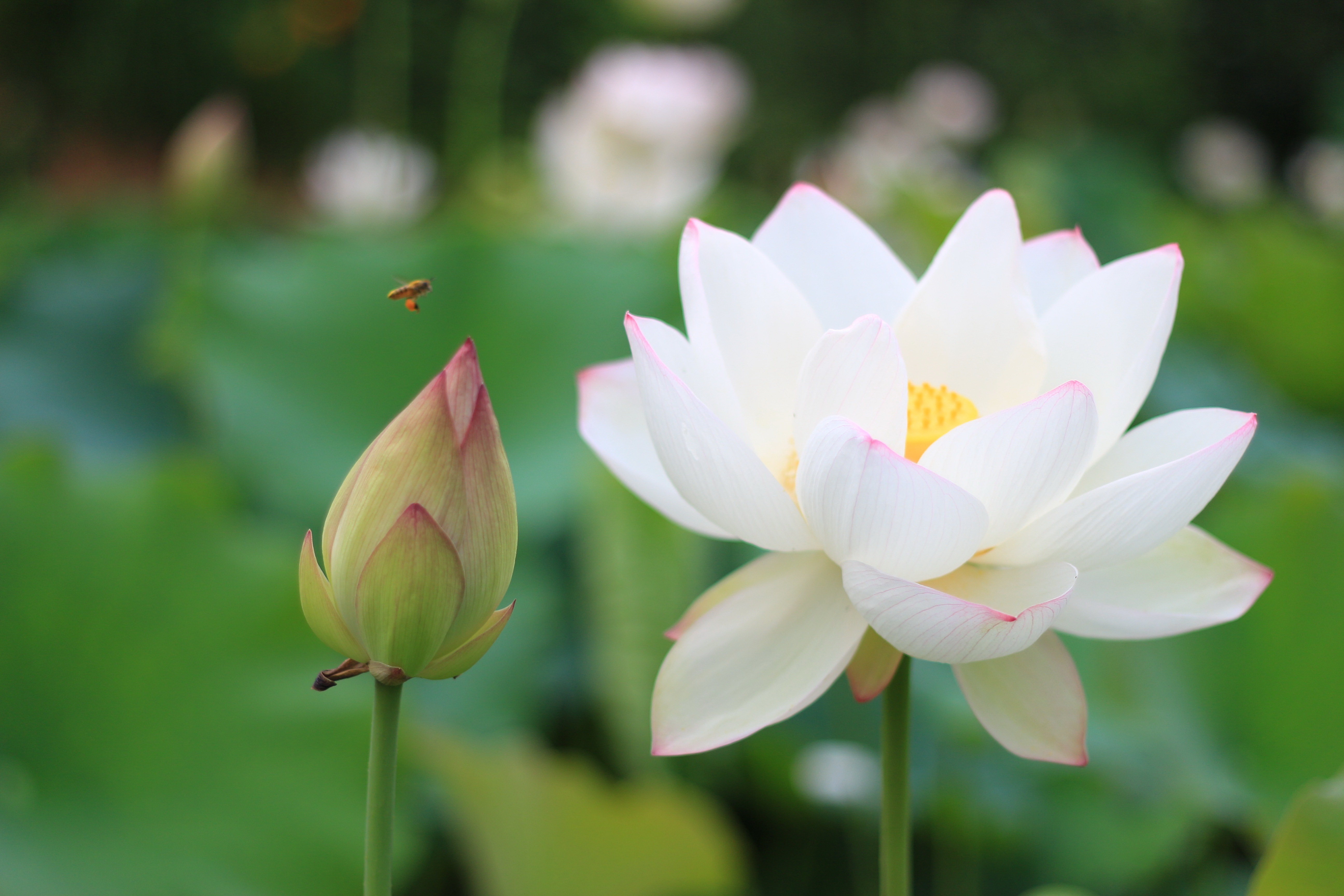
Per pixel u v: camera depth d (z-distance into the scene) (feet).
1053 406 4.25
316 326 7.95
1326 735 5.21
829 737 6.30
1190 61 49.88
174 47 40.11
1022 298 4.49
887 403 4.36
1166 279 4.42
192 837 5.33
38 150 40.09
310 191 28.89
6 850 5.21
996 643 4.23
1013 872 5.76
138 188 38.34
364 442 7.70
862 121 23.12
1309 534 5.33
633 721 6.08
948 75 23.94
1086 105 48.21
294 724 5.45
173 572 5.53
